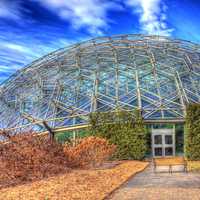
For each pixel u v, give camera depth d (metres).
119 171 20.38
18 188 13.15
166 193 11.88
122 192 12.34
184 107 34.97
